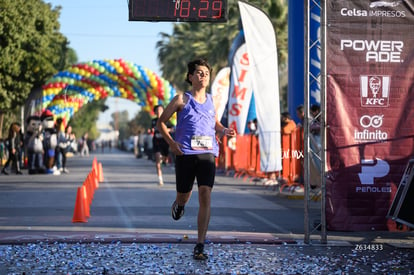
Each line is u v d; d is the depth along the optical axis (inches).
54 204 535.5
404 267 278.5
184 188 306.8
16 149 1069.8
